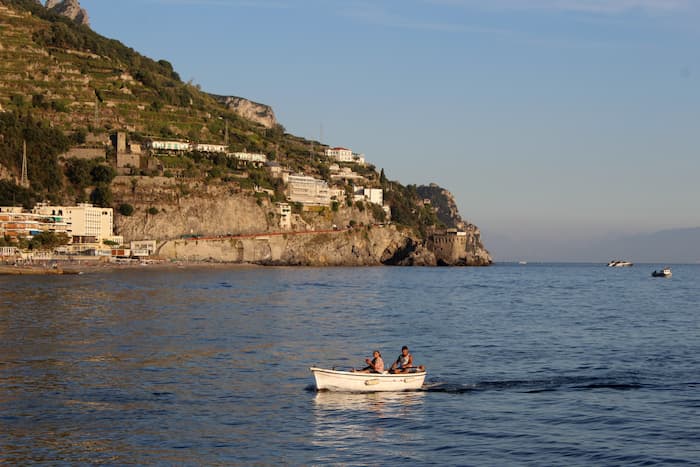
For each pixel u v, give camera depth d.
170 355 69.12
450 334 90.19
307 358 69.44
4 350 70.25
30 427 43.00
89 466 36.69
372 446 40.72
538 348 78.19
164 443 40.47
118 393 52.00
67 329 86.81
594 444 41.22
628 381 59.03
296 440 41.66
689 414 47.88
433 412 48.47
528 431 43.88
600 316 117.31
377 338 85.44
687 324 104.44
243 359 67.88
